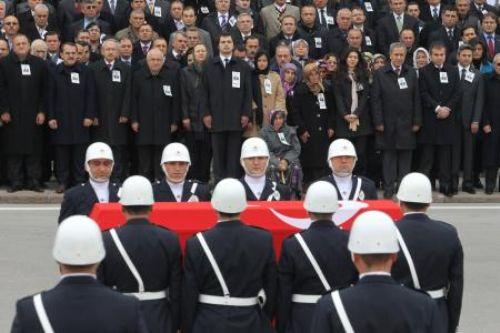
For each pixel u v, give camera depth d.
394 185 48.81
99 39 50.38
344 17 52.16
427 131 48.38
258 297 22.44
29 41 50.69
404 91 47.78
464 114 49.25
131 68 47.66
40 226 42.31
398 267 21.53
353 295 15.88
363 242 15.88
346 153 29.56
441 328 16.12
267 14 54.00
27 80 46.97
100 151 29.31
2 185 49.75
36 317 15.30
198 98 47.47
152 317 22.00
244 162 29.78
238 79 46.75
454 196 49.44
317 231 22.25
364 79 47.88
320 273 22.08
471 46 50.81
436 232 21.67
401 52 47.72
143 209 22.16
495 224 44.16
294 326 22.27
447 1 58.72
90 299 15.41
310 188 22.56
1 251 38.25
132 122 47.41
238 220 22.28
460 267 21.83
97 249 15.49
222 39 46.78
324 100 47.62
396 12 53.81
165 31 53.66
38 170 48.09
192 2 56.16
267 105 46.97
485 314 31.53
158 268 22.00
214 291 22.12
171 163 29.36
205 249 21.97
